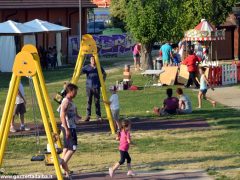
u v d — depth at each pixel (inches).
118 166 1631.4
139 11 4237.2
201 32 4202.8
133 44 6318.9
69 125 1609.3
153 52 6112.2
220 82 3730.3
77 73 2313.0
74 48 5905.5
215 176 1612.9
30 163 1808.6
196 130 2283.5
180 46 4505.4
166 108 2645.2
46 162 1596.9
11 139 2161.7
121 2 4424.2
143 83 3816.4
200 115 2620.6
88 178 1619.1
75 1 6038.4
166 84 3713.1
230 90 3481.8
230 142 2053.4
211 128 2317.9
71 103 1615.4
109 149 1987.0
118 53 6220.5
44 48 5447.8
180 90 2679.6
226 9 5088.6
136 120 2527.1
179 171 1673.2
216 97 3213.6
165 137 2161.7
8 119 1489.9
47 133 1480.1
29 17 5767.7
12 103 1488.7
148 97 3208.7
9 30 4350.4
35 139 2158.0
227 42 5447.8
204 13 4943.4
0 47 4916.3
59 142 1636.3
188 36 4254.4
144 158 1835.6
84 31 6240.2
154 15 4202.8
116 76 4350.4
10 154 1929.1
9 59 4938.5
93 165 1765.5
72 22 6122.1
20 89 2314.2
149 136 2180.1
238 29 5452.8
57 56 5472.4
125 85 3538.4
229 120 2480.3
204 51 4463.6
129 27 4325.8
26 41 5191.9
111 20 7800.2
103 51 6097.4
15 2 5615.2
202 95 2896.2
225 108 2822.3
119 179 1606.8
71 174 1644.9
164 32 4224.9
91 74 2504.9
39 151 1907.0
